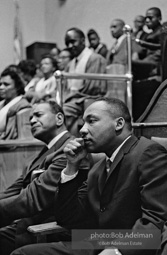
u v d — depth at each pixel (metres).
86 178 1.79
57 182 1.83
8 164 3.00
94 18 4.46
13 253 1.68
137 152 1.55
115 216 1.54
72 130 3.74
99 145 1.63
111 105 1.63
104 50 4.83
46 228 1.74
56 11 4.79
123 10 3.41
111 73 3.93
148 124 2.11
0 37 4.32
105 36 4.91
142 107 3.44
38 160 2.32
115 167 1.57
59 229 1.75
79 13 4.41
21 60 5.36
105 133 1.62
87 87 3.92
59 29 5.05
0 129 3.41
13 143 3.02
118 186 1.55
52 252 1.67
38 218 1.96
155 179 1.47
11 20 3.92
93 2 3.30
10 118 3.39
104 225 1.57
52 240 1.80
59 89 3.25
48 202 1.88
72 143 1.75
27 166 2.38
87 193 1.73
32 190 1.89
